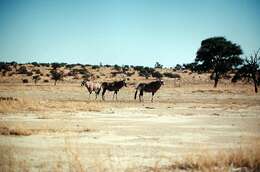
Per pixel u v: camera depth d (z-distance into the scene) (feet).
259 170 41.57
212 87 312.29
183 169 42.42
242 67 277.64
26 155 51.06
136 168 43.19
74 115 109.70
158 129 80.84
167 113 118.11
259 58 263.49
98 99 188.75
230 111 124.98
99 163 42.19
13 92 238.27
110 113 116.88
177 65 574.97
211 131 78.02
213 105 149.59
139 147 57.93
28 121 93.86
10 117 102.63
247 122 94.73
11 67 522.47
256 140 62.13
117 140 65.10
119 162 46.01
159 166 44.11
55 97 199.11
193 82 395.55
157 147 58.13
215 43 323.78
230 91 247.91
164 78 444.14
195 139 66.85
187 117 106.63
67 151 52.49
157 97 204.74
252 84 385.09
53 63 558.56
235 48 326.65
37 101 145.79
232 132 76.48
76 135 70.64
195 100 182.60
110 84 180.04
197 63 338.13
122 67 555.69
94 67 538.88
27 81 390.83
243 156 44.16
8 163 44.42
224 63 322.75
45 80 399.65
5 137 67.26
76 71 483.92
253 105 150.41
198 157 44.75
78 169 41.96
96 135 71.00
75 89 267.39
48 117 103.04
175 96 212.43
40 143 61.05
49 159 48.52
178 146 59.16
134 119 101.19
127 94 227.81
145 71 492.54
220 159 44.29
